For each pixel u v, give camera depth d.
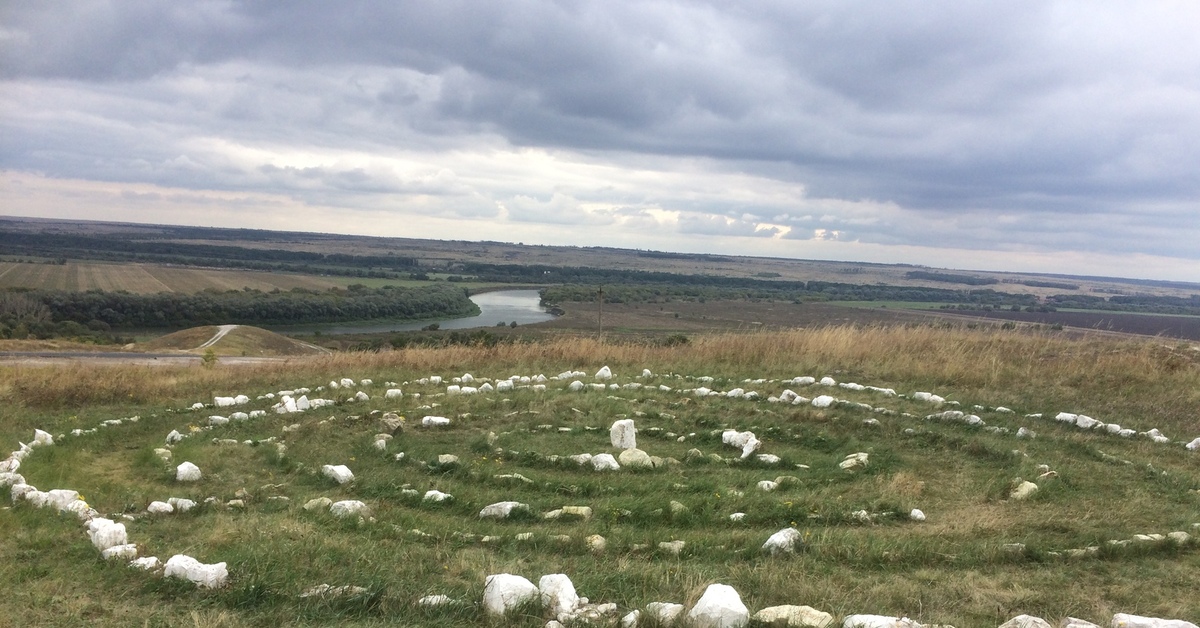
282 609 5.19
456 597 5.35
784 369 16.41
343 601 5.27
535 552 6.52
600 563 6.20
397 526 7.13
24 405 14.83
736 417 12.07
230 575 5.67
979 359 16.20
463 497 8.17
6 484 8.03
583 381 15.80
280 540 6.45
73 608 5.16
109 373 18.88
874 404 12.94
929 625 4.90
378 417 12.33
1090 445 10.42
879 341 18.12
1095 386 13.99
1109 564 6.30
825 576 5.87
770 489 8.38
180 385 17.41
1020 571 6.14
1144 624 4.83
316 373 18.81
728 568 6.02
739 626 4.84
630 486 8.52
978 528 7.10
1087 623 4.93
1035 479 8.66
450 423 11.78
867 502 7.87
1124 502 8.07
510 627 4.96
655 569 5.93
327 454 10.22
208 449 10.34
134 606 5.23
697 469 9.42
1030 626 4.82
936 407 12.70
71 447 10.73
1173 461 9.96
